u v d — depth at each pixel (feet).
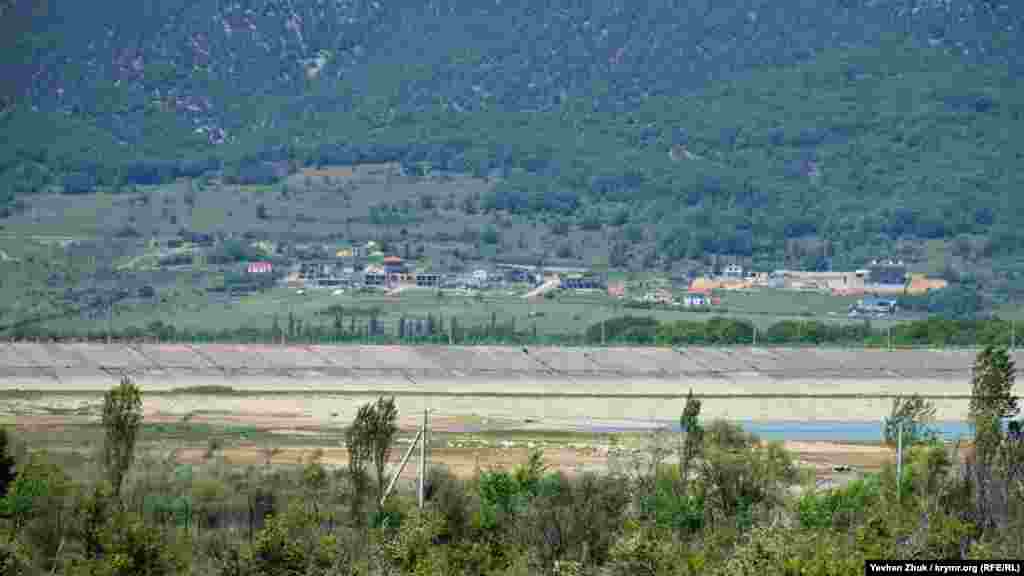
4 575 653.71
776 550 639.35
